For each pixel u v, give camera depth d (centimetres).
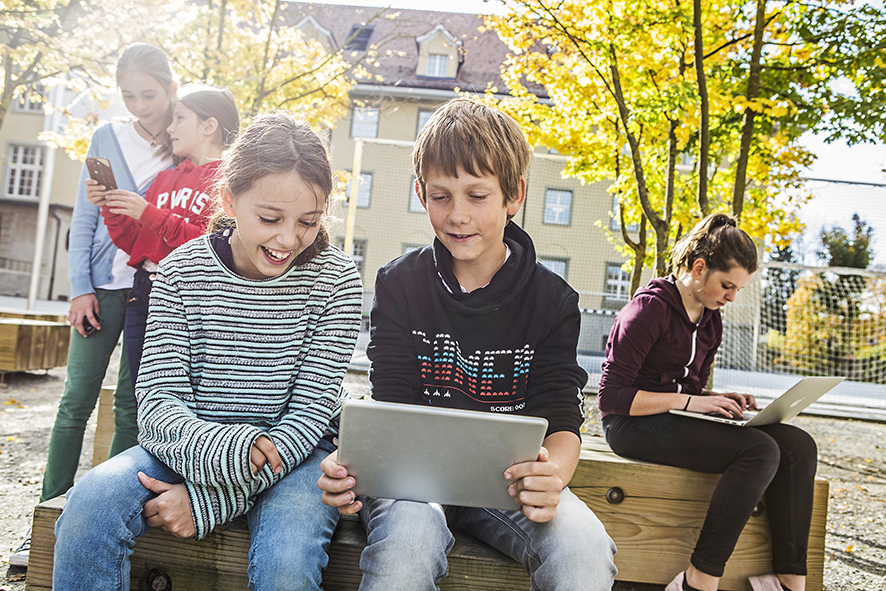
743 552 212
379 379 184
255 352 171
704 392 254
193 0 734
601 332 1553
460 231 174
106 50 721
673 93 496
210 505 152
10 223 3178
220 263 173
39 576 164
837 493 487
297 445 161
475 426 141
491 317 187
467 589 167
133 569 165
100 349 267
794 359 1129
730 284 227
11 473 374
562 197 1603
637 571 220
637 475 219
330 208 184
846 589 283
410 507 150
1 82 788
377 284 195
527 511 145
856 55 542
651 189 670
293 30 804
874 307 1124
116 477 149
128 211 242
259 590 141
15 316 952
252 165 158
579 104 614
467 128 171
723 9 535
